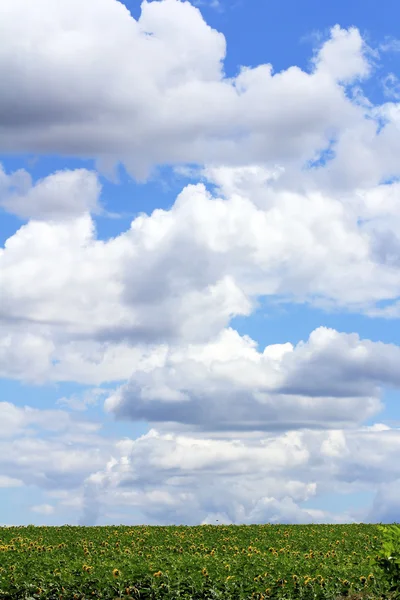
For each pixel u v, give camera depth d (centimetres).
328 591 2056
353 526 3919
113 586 2009
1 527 3725
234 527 3800
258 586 2053
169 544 3041
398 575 1638
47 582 2069
